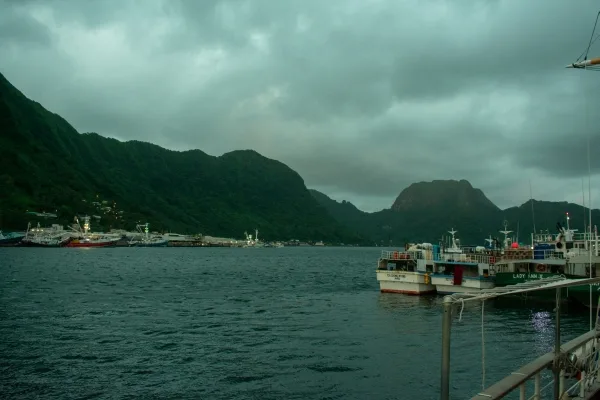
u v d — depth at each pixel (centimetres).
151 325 4675
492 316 5366
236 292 7962
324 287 9119
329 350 3684
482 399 732
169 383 2853
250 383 2869
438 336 4212
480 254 7619
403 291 7294
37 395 2606
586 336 1150
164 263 17262
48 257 18925
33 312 5306
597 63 1684
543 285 916
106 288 8100
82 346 3716
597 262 5575
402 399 2609
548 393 2528
